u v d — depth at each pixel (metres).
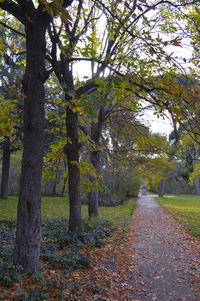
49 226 8.49
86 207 18.98
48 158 7.88
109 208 18.89
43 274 4.41
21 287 3.82
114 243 7.81
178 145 10.64
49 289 3.84
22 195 4.42
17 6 4.45
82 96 4.07
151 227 11.58
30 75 4.58
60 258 5.24
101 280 4.87
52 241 6.43
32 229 4.38
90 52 4.74
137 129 12.73
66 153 7.62
